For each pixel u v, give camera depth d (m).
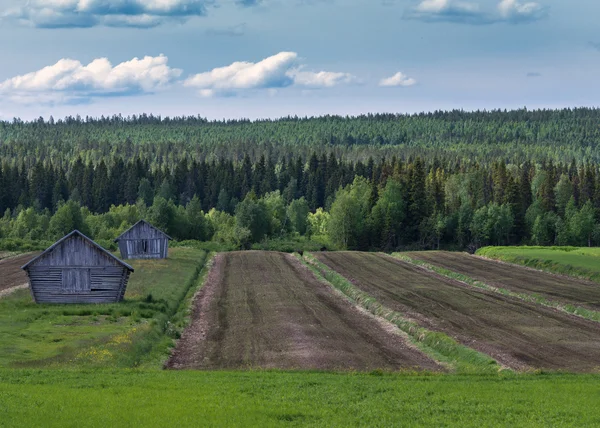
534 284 93.44
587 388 39.59
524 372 45.59
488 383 40.78
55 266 72.94
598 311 70.62
